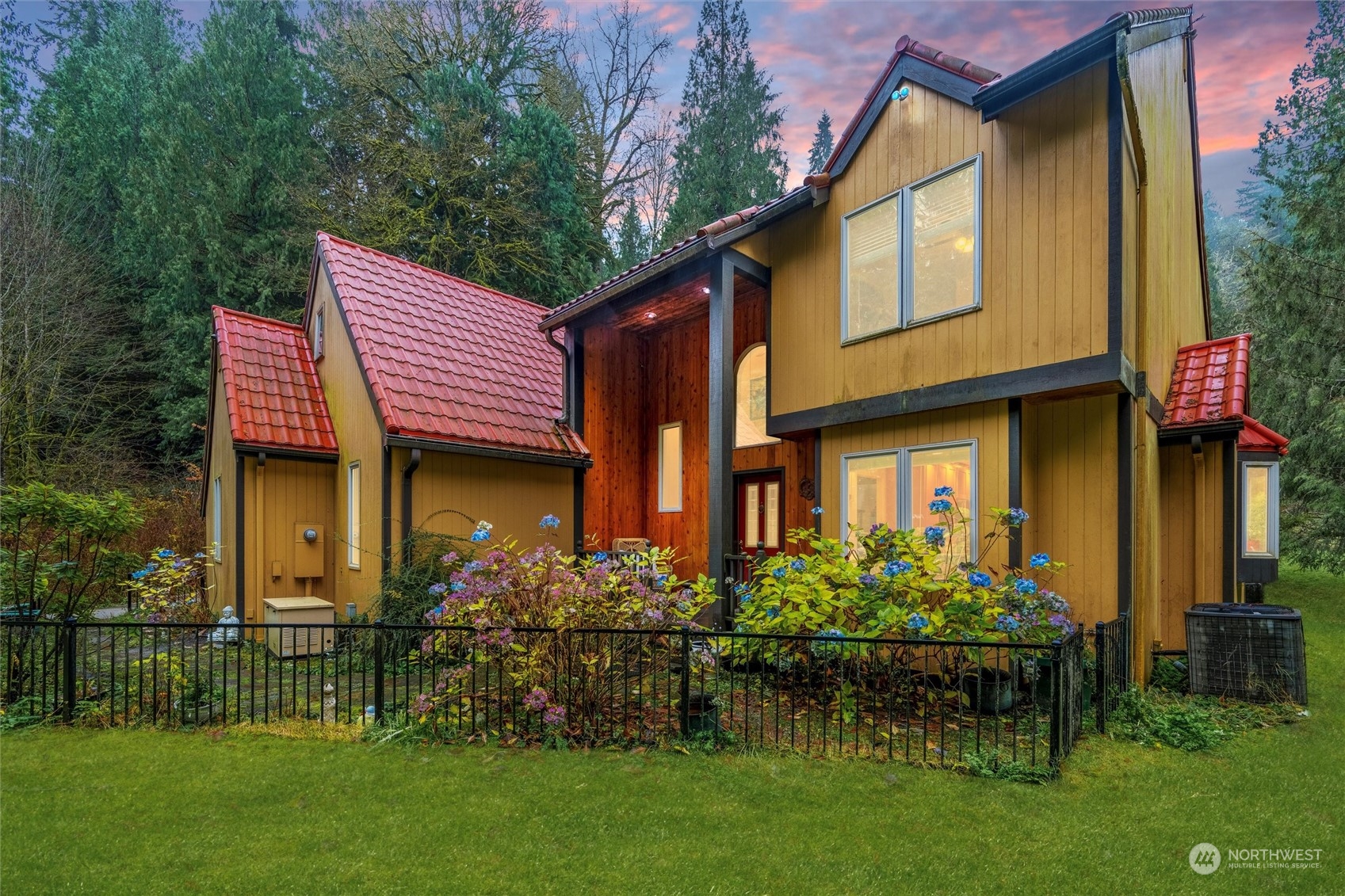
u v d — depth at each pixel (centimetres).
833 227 738
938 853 295
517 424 920
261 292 1773
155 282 1806
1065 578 583
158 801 348
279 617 764
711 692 544
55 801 349
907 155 667
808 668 496
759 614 585
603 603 482
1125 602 548
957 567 558
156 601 749
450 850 298
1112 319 514
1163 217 676
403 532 781
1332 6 1334
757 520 994
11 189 1639
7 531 585
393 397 806
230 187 1780
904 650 492
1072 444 585
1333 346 1250
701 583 591
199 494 1518
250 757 410
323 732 452
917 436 653
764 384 970
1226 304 2297
